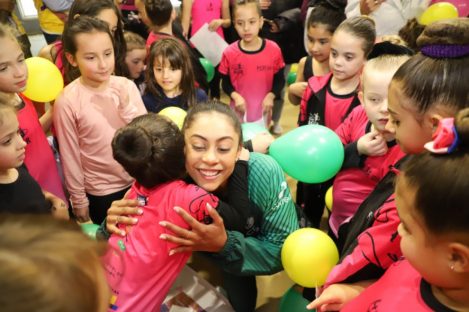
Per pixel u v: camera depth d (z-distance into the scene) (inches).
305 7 128.0
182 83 89.3
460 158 22.3
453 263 23.1
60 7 116.8
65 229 17.3
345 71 70.1
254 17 101.3
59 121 68.6
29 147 65.6
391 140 54.4
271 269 57.3
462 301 24.5
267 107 109.6
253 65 106.7
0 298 13.8
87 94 69.1
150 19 108.0
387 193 40.8
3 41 56.4
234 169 53.2
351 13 104.2
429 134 34.2
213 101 51.3
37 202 53.0
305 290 62.3
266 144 65.1
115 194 74.2
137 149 44.9
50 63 74.0
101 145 70.4
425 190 23.0
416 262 25.1
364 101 53.8
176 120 70.5
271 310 73.3
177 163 46.8
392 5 98.3
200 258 83.9
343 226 56.1
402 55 52.6
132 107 72.6
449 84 32.1
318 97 75.9
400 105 34.9
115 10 86.4
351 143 60.7
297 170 61.3
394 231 36.6
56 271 15.1
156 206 47.1
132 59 97.3
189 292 61.0
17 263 14.6
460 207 21.7
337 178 64.7
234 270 54.0
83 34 64.3
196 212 46.1
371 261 38.6
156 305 48.0
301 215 69.4
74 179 71.4
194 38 127.9
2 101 48.7
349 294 40.0
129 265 45.9
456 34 32.1
